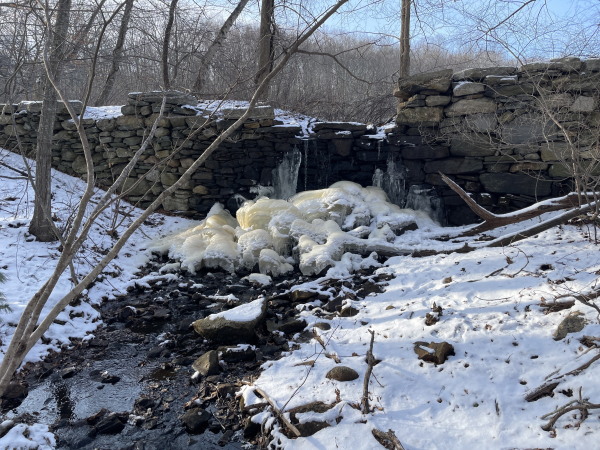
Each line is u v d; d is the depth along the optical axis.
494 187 6.78
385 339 3.99
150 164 8.20
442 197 7.09
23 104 9.05
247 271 6.45
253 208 6.95
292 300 5.36
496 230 6.27
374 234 6.43
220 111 7.70
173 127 7.87
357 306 4.84
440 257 5.75
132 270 6.32
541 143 6.51
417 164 7.21
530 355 3.36
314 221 6.79
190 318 5.06
